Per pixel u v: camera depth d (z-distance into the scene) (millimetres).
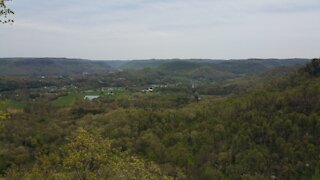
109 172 20891
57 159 23953
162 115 94625
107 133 84562
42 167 25016
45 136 83125
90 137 21203
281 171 68875
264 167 70375
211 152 76125
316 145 70625
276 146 73562
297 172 68000
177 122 91875
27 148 77625
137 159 21844
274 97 87125
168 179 24250
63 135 83688
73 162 20125
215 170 70812
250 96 94750
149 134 83188
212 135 80375
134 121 91312
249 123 80812
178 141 81062
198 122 89000
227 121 84250
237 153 74125
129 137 83375
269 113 81562
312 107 78688
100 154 20891
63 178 21750
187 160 74188
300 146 71312
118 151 22516
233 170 70688
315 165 67438
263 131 77000
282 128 75875
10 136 83625
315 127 73375
